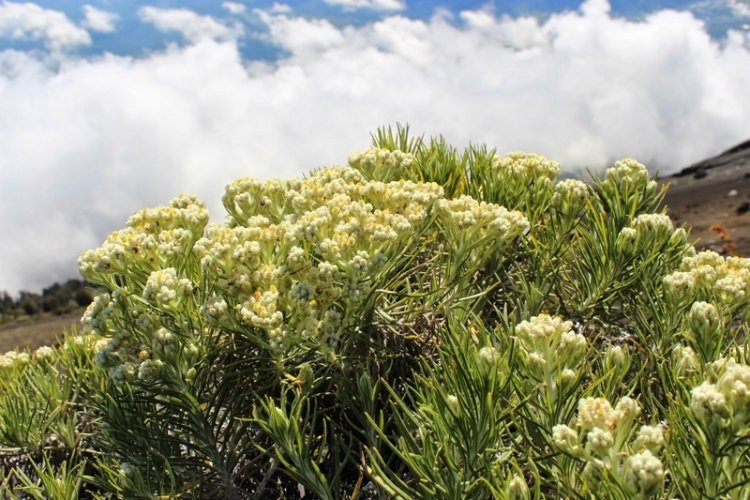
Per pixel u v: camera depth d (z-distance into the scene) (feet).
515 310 10.69
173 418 9.13
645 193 12.56
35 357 13.67
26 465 11.59
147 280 9.20
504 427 7.63
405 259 10.52
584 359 8.06
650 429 6.43
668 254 11.81
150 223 9.94
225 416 9.07
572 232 13.43
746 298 10.02
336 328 9.12
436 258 11.61
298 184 11.55
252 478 10.11
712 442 6.15
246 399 9.57
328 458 9.68
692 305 9.64
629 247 11.27
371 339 9.70
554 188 12.68
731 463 6.42
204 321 9.43
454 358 7.35
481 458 7.18
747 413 6.02
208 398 9.49
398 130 15.19
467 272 10.29
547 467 7.37
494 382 7.12
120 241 9.14
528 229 12.32
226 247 8.64
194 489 9.02
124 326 9.02
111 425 9.43
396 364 10.33
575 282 12.32
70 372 12.18
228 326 8.66
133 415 9.34
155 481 9.09
